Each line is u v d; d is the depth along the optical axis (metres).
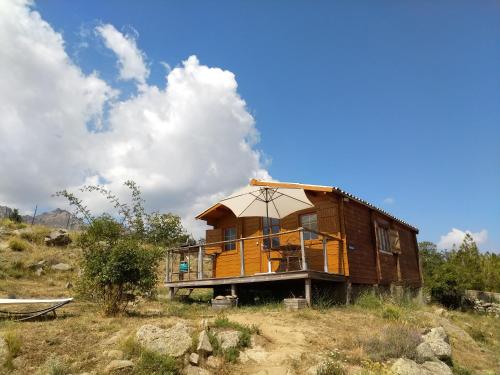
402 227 22.19
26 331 8.18
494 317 21.34
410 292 19.19
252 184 15.92
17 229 24.00
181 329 8.00
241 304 14.77
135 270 10.41
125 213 15.64
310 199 16.03
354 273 15.20
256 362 7.75
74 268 18.50
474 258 30.48
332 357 8.11
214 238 18.38
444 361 9.54
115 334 8.23
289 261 15.58
